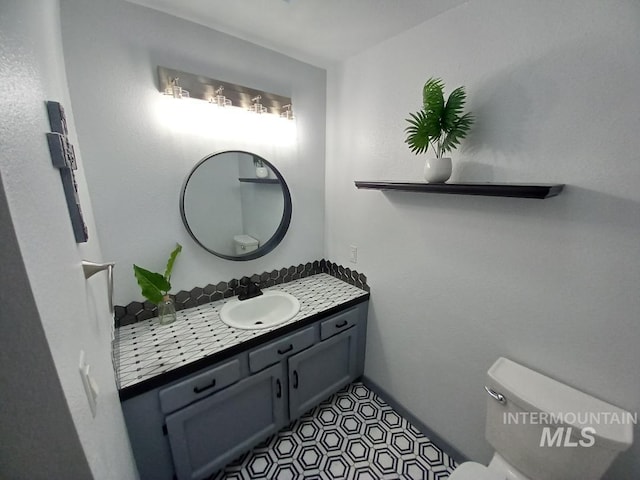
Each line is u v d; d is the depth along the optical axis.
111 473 0.55
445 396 1.42
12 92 0.32
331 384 1.70
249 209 1.65
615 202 0.82
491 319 1.17
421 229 1.38
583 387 0.95
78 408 0.40
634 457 0.86
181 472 1.16
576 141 0.87
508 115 1.01
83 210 0.85
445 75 1.18
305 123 1.74
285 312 1.62
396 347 1.64
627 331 0.84
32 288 0.30
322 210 1.98
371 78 1.50
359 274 1.80
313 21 1.25
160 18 1.20
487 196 1.06
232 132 1.48
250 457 1.42
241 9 1.17
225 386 1.20
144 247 1.34
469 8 1.06
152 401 1.03
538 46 0.91
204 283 1.57
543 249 0.98
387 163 1.49
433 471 1.37
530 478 0.99
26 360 0.32
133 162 1.24
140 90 1.20
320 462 1.40
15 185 0.30
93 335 0.64
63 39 1.02
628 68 0.76
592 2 0.79
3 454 0.33
